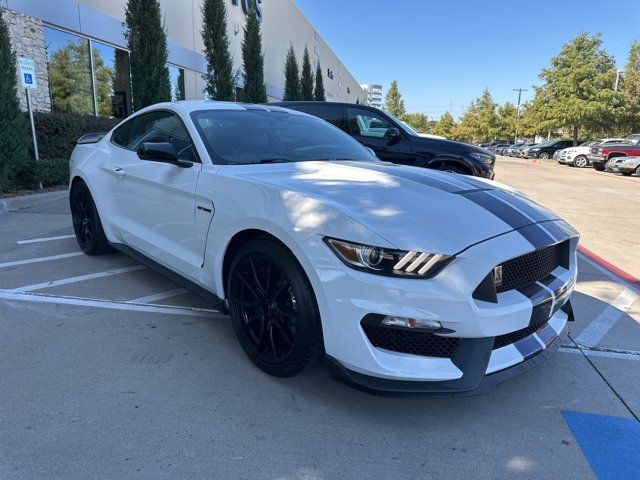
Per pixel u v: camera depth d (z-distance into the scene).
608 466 2.13
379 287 2.12
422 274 2.10
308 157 3.51
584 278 4.92
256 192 2.66
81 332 3.21
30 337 3.11
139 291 3.98
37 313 3.48
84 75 11.90
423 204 2.43
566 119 35.06
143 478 1.95
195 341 3.13
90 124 9.97
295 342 2.45
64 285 4.07
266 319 2.66
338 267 2.20
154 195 3.51
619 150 21.88
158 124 3.81
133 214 3.86
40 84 10.24
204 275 3.06
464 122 82.12
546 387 2.76
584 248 6.30
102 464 2.01
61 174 8.90
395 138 7.89
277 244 2.50
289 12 29.19
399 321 2.12
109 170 4.14
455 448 2.21
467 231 2.27
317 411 2.44
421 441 2.25
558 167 25.95
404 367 2.16
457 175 3.22
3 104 7.48
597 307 4.07
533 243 2.38
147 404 2.43
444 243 2.16
